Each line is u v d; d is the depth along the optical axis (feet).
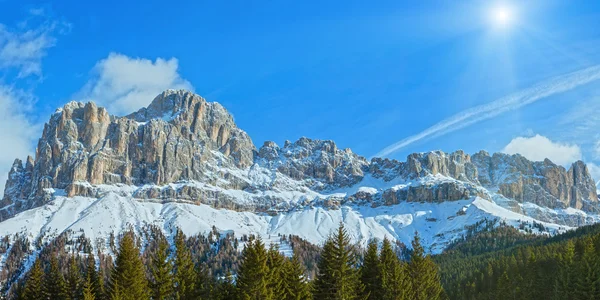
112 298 343.05
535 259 621.72
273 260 363.97
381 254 384.68
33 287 422.41
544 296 554.87
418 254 408.46
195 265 398.42
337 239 355.77
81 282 416.26
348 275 348.18
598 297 473.67
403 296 365.40
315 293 351.05
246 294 328.70
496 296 591.37
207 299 374.22
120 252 374.63
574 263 540.93
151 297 362.33
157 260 369.50
